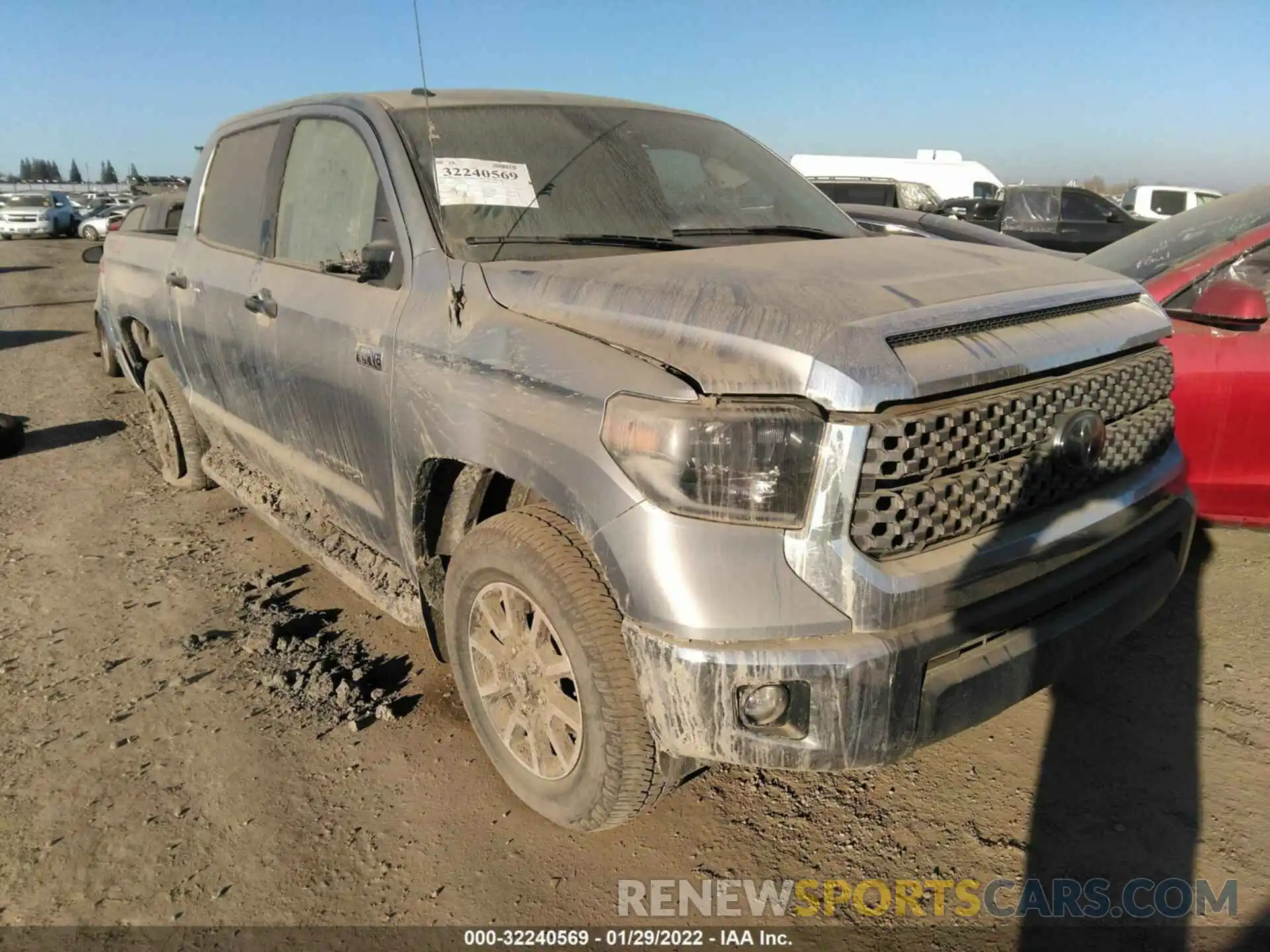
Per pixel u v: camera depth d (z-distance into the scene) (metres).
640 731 2.13
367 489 3.04
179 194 7.13
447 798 2.65
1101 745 2.85
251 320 3.57
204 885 2.33
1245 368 3.67
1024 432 2.14
